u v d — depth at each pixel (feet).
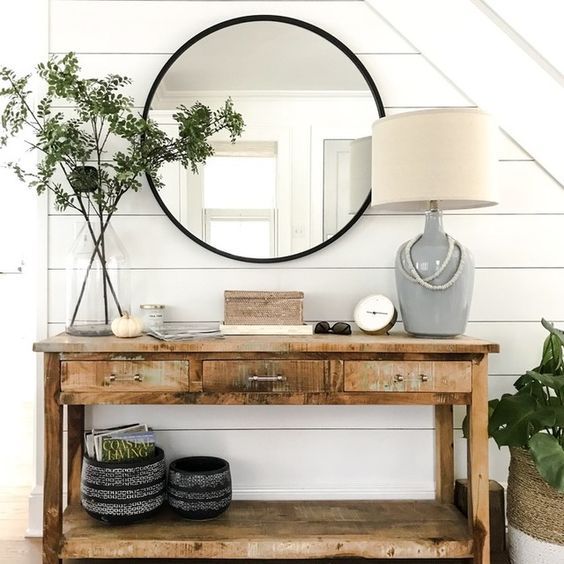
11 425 11.03
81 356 5.39
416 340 5.67
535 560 5.75
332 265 6.89
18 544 6.48
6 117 6.03
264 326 6.11
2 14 8.41
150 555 5.45
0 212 12.95
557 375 5.88
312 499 6.85
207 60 6.76
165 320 6.82
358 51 6.89
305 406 6.91
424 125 5.44
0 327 12.94
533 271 6.95
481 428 5.48
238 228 6.78
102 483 5.75
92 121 6.10
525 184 6.91
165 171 6.71
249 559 6.18
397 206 6.32
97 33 6.77
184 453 6.86
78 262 6.18
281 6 6.87
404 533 5.68
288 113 6.81
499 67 6.81
